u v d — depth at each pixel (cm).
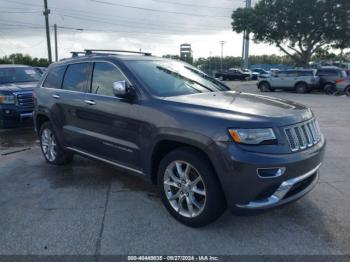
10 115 822
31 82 939
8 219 356
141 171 373
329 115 1077
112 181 467
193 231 327
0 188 445
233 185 290
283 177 289
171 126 324
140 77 382
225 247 300
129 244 306
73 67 487
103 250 297
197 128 305
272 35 2892
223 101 351
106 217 358
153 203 392
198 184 324
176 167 338
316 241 307
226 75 4178
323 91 2184
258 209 290
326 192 418
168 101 346
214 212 313
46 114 523
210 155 297
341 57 5172
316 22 2650
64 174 499
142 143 359
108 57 425
